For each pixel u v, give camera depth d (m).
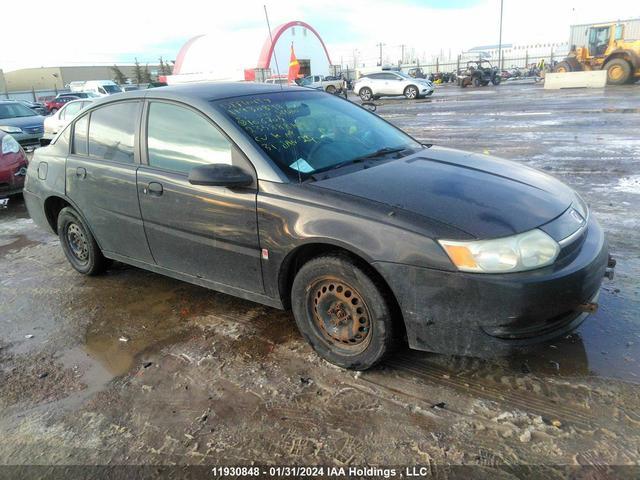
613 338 3.04
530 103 17.95
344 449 2.36
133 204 3.71
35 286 4.52
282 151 3.15
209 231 3.27
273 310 3.75
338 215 2.71
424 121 14.74
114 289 4.32
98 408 2.78
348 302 2.81
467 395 2.65
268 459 2.34
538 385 2.68
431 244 2.47
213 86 3.73
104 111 4.04
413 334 2.64
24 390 2.99
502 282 2.38
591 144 9.12
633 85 23.88
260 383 2.89
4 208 7.74
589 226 2.93
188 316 3.75
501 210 2.63
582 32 26.45
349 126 3.77
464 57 55.59
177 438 2.51
